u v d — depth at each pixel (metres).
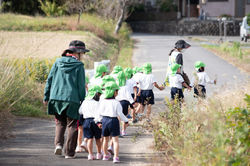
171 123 8.97
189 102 9.01
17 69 13.16
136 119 12.59
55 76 8.41
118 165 8.06
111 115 8.46
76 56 8.69
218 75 22.52
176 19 76.62
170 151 8.27
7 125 10.77
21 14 51.00
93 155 8.95
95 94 8.84
